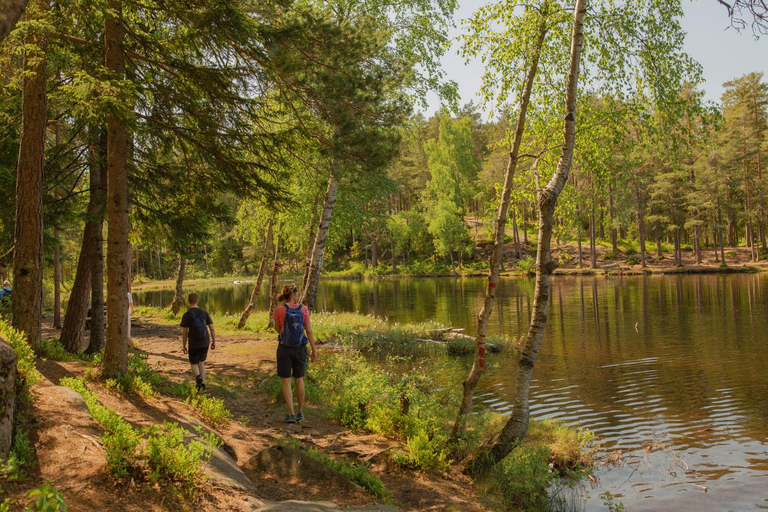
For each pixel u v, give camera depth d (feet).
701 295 110.01
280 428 25.31
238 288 201.87
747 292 112.16
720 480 23.94
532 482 21.70
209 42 23.72
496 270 25.38
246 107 26.50
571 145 24.07
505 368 48.14
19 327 25.04
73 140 35.73
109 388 22.17
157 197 35.91
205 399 24.93
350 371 36.50
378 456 22.20
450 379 42.45
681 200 196.13
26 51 22.29
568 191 29.32
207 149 26.78
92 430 14.80
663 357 51.65
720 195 190.19
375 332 64.39
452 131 234.38
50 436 13.91
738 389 39.14
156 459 13.53
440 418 26.99
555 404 36.42
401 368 47.73
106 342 23.65
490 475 22.00
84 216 35.96
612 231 214.28
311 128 27.53
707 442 28.68
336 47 25.44
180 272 85.40
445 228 221.46
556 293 128.67
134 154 33.81
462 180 236.02
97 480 12.32
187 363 41.50
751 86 189.67
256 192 28.27
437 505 18.25
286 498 15.99
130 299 33.68
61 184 38.09
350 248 289.33
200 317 29.66
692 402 36.19
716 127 25.54
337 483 17.37
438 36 51.60
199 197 31.76
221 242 262.67
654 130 26.08
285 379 26.37
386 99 28.53
